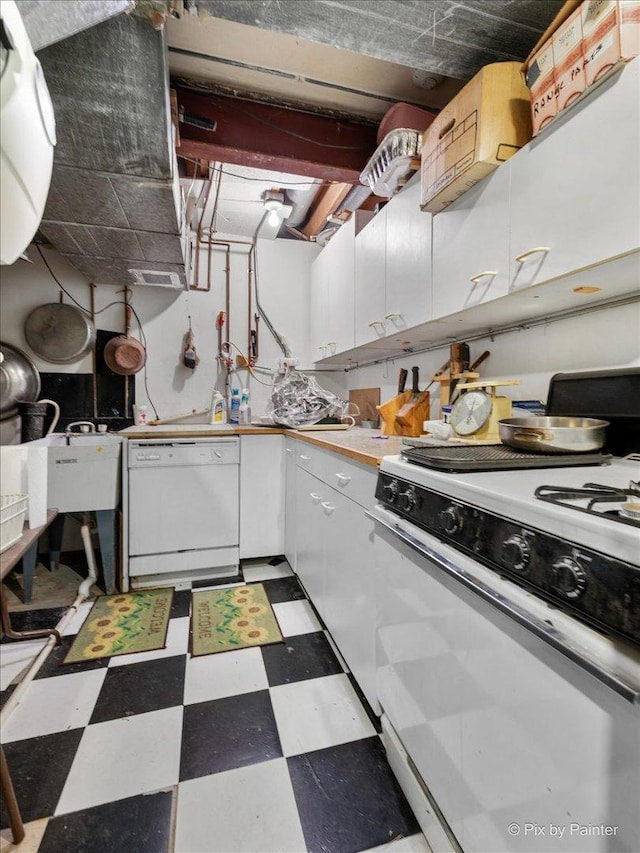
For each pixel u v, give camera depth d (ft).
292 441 7.48
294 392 8.21
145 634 5.73
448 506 2.72
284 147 6.23
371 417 9.39
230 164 6.91
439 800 2.73
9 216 2.00
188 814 3.23
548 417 3.99
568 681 1.75
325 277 9.24
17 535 3.14
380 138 5.93
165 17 3.40
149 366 9.44
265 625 5.98
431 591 2.85
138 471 7.14
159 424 9.34
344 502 4.78
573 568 1.77
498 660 2.18
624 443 3.76
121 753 3.78
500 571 2.22
